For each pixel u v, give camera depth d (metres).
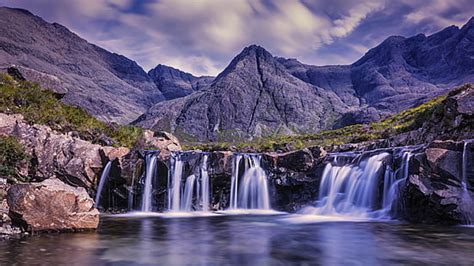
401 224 26.66
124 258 17.56
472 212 24.64
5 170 33.19
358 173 33.44
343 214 32.81
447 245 19.77
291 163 37.41
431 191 25.67
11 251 17.98
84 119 48.38
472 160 25.39
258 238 22.70
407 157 29.52
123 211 37.09
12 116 39.31
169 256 18.08
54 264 16.19
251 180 38.38
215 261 17.17
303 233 24.30
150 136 51.59
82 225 23.30
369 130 71.69
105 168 37.59
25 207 21.48
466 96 36.28
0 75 49.38
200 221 30.34
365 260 17.33
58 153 37.41
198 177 38.19
